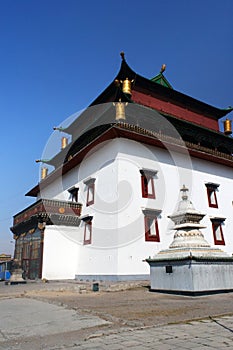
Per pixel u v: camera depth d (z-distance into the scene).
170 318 6.81
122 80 23.88
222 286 12.07
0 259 43.75
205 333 5.41
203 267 11.75
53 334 5.60
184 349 4.45
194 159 23.30
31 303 9.79
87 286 15.03
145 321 6.46
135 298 10.95
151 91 26.94
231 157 25.67
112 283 15.29
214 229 22.44
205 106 30.12
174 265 12.30
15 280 18.14
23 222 22.81
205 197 22.78
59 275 19.64
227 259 12.59
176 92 27.72
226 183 25.02
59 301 10.07
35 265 19.97
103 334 5.44
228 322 6.34
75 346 4.75
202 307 8.48
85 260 19.77
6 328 6.16
